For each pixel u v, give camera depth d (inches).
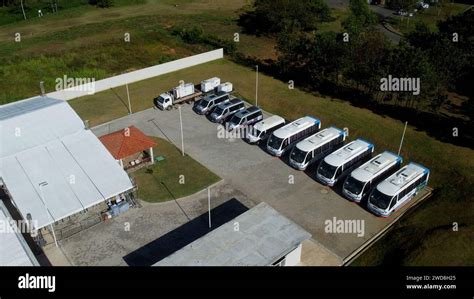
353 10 2591.0
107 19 2605.8
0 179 1161.4
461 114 1598.2
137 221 1110.4
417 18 2906.0
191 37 2304.4
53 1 2908.5
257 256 876.6
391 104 1642.5
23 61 1900.8
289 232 938.1
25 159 1152.8
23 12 2704.2
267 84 1851.6
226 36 2465.6
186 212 1140.5
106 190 1085.8
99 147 1221.1
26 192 1058.7
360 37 1660.9
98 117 1594.5
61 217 1002.7
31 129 1242.6
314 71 1747.0
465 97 1765.5
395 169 1225.4
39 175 1111.0
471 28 1982.0
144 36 2298.2
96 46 2127.2
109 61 2036.2
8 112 1330.0
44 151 1185.4
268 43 2386.8
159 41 2283.5
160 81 1889.8
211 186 1238.9
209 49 2230.6
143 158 1349.7
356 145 1270.9
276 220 971.3
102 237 1057.5
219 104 1593.3
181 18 2719.0
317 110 1622.8
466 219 1067.3
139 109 1660.9
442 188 1217.4
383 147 1397.6
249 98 1740.9
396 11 3048.7
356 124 1513.3
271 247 897.5
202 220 1111.6
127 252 1011.3
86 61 1996.8
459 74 1619.1
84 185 1094.4
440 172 1274.6
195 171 1305.4
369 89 1627.7
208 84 1739.7
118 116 1608.0
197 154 1389.0
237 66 2052.2
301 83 1857.8
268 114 1637.6
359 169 1180.5
